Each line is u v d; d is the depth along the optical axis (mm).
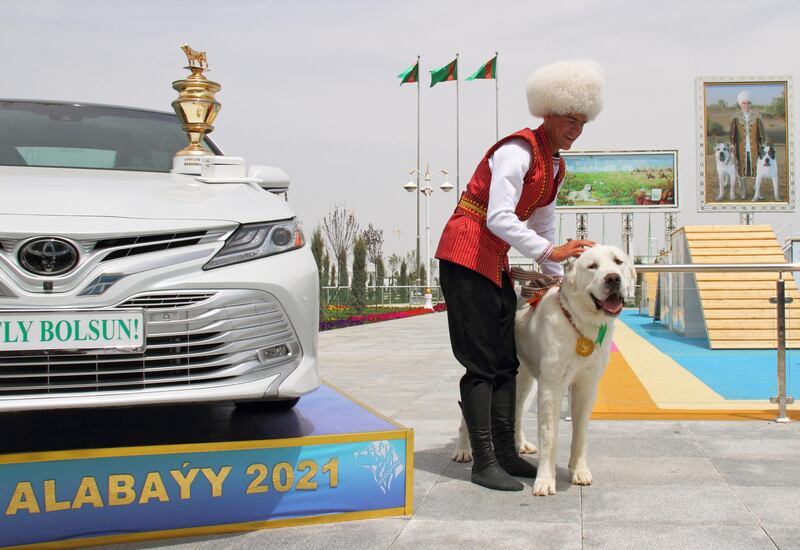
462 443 4234
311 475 3186
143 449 2977
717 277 8977
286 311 3104
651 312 10602
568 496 3535
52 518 2881
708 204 24859
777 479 3779
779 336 5574
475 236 3686
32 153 4035
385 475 3277
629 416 5531
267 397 3029
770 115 24547
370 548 2871
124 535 2963
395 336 15898
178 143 4516
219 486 3074
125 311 2818
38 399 2723
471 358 3742
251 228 3111
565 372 3553
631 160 29453
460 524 3146
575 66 3631
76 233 2801
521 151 3627
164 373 2893
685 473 3918
